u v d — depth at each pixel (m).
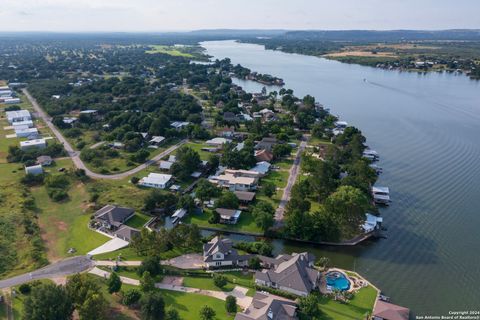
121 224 122.62
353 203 117.69
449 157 190.50
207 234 124.06
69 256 106.31
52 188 151.38
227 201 134.38
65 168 172.50
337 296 91.19
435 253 113.12
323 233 117.81
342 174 162.75
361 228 122.00
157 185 153.75
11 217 124.56
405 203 143.88
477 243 118.44
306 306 83.44
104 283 93.12
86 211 133.88
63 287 82.88
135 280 95.25
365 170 150.38
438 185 158.75
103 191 148.88
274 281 93.94
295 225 118.25
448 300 93.38
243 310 84.81
